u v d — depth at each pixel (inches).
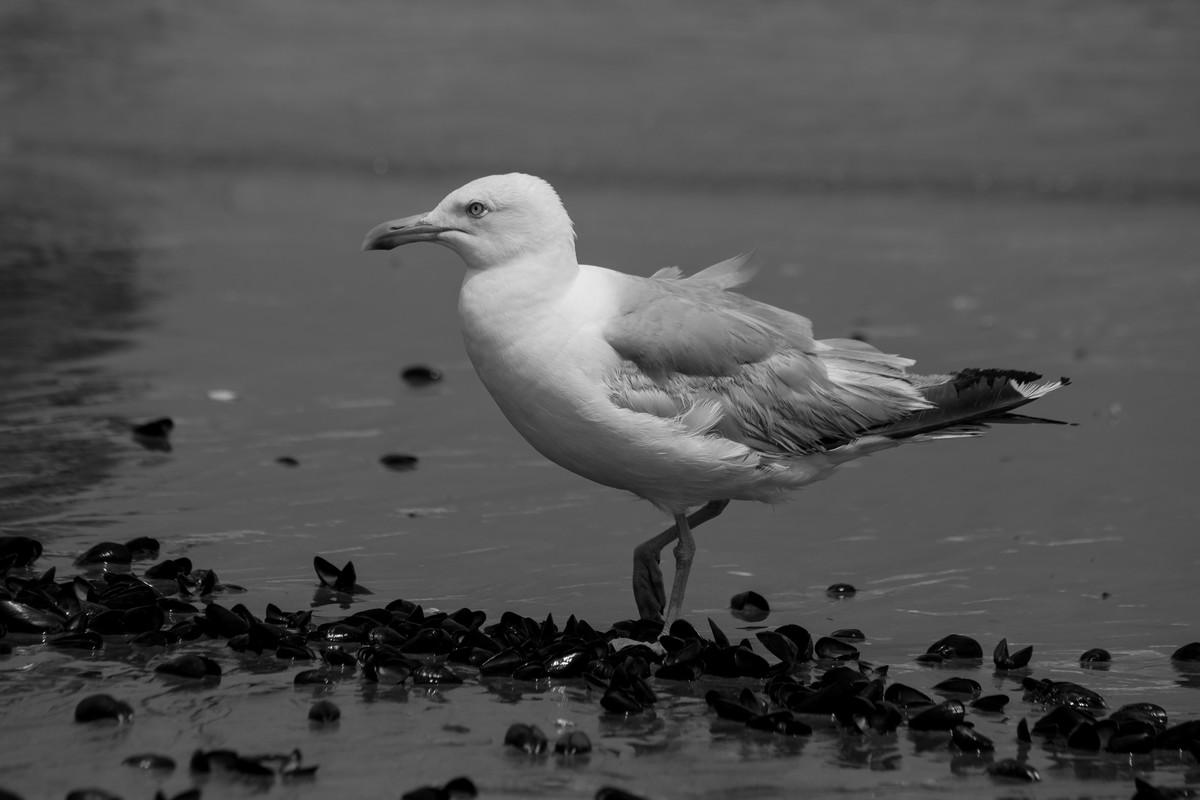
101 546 449.7
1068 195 1005.8
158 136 1140.5
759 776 325.4
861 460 578.2
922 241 901.8
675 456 405.7
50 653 382.0
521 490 530.9
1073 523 506.6
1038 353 684.1
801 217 959.0
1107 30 1296.8
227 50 1328.7
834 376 429.4
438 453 566.6
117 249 863.7
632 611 435.5
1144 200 995.9
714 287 439.8
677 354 409.1
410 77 1248.8
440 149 1102.4
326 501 512.4
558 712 357.4
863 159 1071.0
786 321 438.6
